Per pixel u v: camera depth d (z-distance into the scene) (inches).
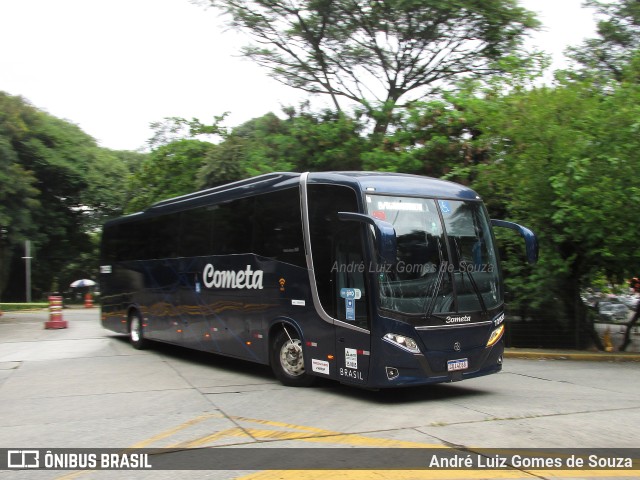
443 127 661.3
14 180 1119.0
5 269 1334.9
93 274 1766.7
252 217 397.1
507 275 545.0
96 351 549.0
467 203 343.9
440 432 255.3
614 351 529.0
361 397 331.6
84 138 1536.7
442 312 312.3
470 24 815.7
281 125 824.9
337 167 733.9
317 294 335.9
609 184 466.3
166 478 202.1
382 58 879.7
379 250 269.1
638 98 478.6
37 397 338.0
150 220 544.7
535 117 494.9
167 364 468.8
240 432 257.3
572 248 531.8
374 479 197.9
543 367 455.2
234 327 411.8
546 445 235.9
